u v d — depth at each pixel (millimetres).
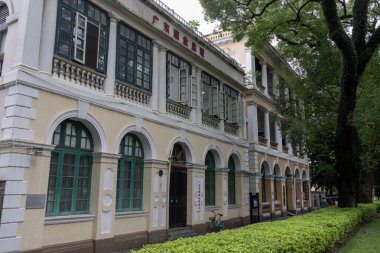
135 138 11336
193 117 14016
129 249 10125
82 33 9320
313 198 33812
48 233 8070
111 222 9562
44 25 8453
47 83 8156
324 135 16875
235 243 5418
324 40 14375
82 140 9430
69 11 9102
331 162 29938
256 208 18172
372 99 11867
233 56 21547
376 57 14445
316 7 14102
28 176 7566
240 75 18578
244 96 19094
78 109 8922
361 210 13945
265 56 22500
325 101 15680
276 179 23375
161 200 11633
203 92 15336
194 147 13891
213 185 15711
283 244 5852
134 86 10969
